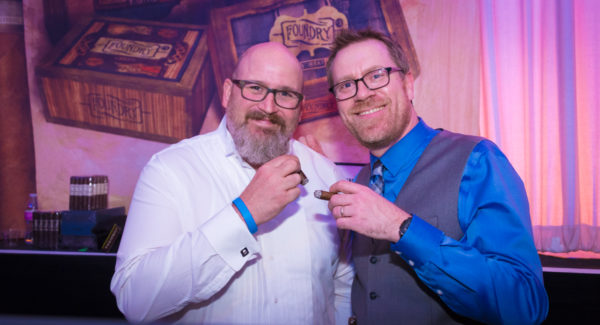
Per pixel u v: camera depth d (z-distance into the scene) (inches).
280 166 37.1
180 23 91.3
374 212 35.2
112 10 93.6
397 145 44.6
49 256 79.0
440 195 39.1
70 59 93.1
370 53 43.1
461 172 39.0
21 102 94.3
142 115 91.0
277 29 87.3
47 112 93.7
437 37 83.0
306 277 42.4
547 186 78.4
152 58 91.4
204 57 89.7
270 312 39.6
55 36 94.3
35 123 94.0
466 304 33.7
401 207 40.9
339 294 48.4
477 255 33.4
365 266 42.6
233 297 39.0
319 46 86.0
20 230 93.6
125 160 91.1
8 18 94.2
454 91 82.1
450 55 82.4
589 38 78.7
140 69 91.2
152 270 35.0
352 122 44.1
